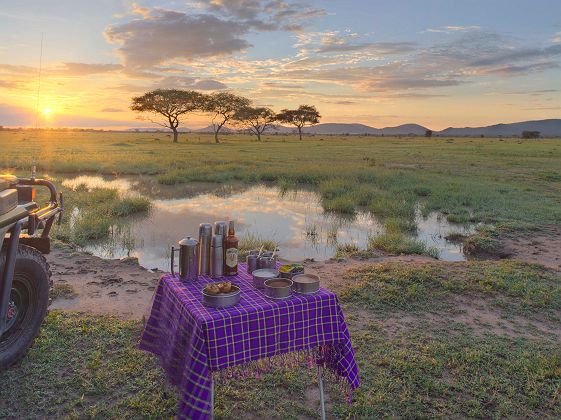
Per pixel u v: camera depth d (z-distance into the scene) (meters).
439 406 3.70
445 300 6.18
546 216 13.75
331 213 14.95
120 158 31.94
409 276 6.95
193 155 37.44
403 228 12.77
